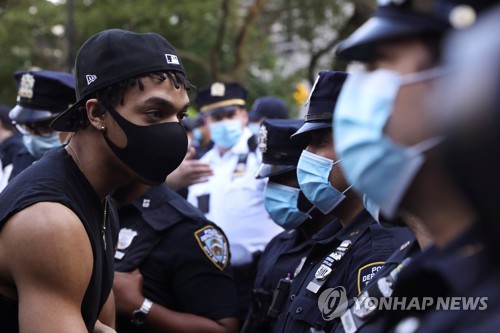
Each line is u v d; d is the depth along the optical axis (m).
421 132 1.05
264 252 3.31
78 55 2.12
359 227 2.40
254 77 21.97
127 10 17.39
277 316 2.63
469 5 0.97
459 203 1.04
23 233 1.87
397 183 1.08
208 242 3.06
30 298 1.87
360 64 1.41
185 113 2.17
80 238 1.92
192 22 18.00
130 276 3.00
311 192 2.55
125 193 2.91
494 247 0.93
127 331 3.04
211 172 3.87
